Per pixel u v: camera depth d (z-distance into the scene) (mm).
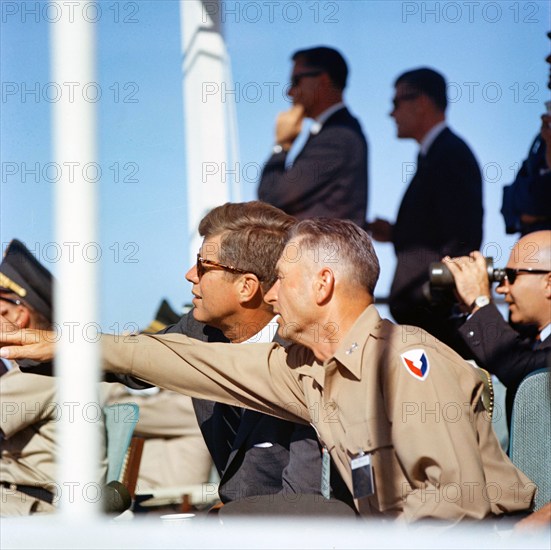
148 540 4922
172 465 10258
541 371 7113
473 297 9164
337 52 11742
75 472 4449
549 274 9172
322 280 6773
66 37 4051
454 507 5949
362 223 11688
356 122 11773
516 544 5758
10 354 7629
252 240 8328
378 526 6227
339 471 6750
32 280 8711
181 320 9461
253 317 8461
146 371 7820
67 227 4113
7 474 8664
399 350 6449
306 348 7367
